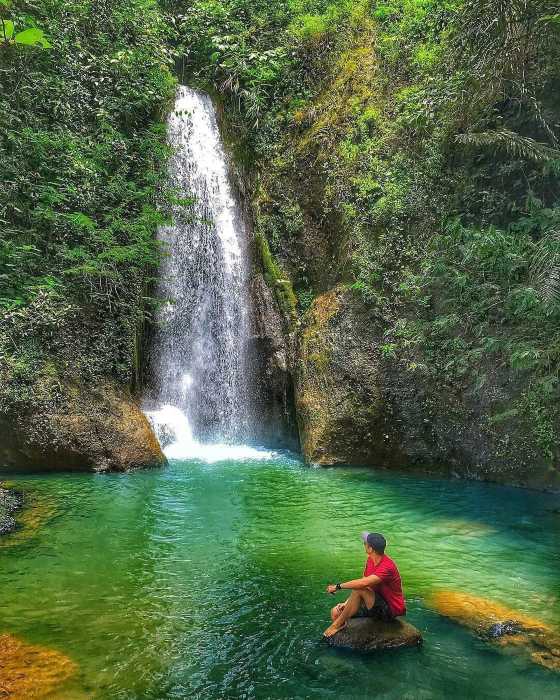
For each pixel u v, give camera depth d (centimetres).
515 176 895
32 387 884
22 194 1000
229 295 1262
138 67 1244
